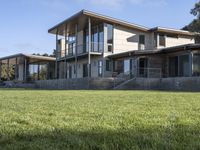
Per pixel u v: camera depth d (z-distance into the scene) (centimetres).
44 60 4766
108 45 3434
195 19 2973
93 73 3534
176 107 802
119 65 3359
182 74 2922
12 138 414
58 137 414
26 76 4919
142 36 3634
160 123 525
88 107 816
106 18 3297
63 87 3181
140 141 377
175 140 383
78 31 3766
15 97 1289
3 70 5662
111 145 358
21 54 4553
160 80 2691
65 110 743
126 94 1491
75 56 3491
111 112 692
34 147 360
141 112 687
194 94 1445
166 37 3672
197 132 438
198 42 3353
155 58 3150
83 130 463
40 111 727
